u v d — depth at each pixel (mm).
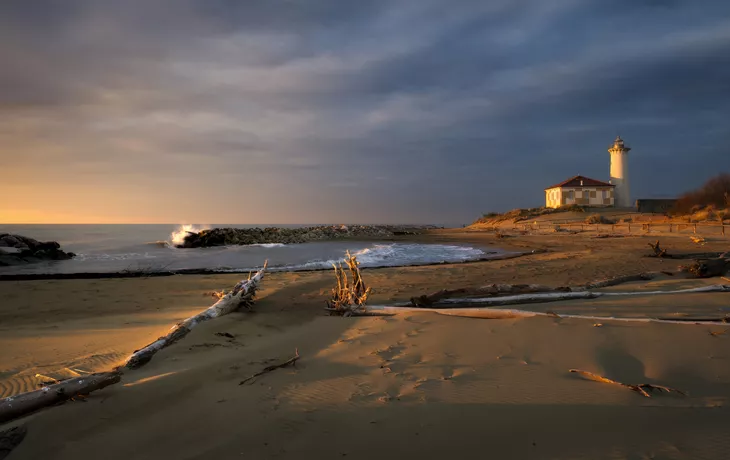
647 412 3168
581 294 8344
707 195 44312
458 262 17531
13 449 2902
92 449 2914
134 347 5609
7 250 19703
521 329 5414
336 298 8086
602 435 2883
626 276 10930
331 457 2748
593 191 60094
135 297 9930
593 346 4680
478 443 2840
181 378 4164
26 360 5059
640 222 39844
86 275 14023
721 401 3322
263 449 2871
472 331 5520
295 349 5379
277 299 9250
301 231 41969
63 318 7723
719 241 22266
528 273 12875
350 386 3939
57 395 3572
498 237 33594
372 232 46156
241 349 5387
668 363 4148
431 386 3836
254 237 35969
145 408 3545
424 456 2717
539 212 58938
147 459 2775
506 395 3557
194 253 24531
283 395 3789
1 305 8930
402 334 5703
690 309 6984
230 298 7578
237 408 3525
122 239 41469
